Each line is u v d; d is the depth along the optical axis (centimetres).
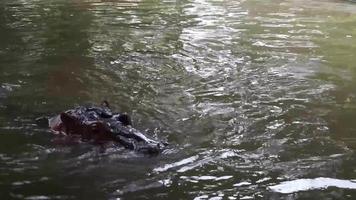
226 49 1144
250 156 627
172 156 619
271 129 714
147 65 1015
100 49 1120
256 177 573
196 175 572
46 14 1487
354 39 1273
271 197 529
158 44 1176
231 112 776
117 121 668
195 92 865
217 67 1011
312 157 630
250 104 812
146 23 1398
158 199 517
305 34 1312
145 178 561
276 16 1549
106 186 541
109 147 631
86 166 586
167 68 998
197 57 1079
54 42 1166
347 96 862
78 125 670
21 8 1579
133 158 607
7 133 673
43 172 569
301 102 827
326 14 1603
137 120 733
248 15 1554
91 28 1319
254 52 1126
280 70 999
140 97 834
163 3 1736
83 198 515
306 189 548
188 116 756
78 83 893
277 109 793
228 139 678
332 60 1082
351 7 1742
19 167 580
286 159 622
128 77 937
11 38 1191
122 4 1686
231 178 569
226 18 1498
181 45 1172
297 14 1588
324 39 1266
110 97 828
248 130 709
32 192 525
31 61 1012
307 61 1067
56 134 673
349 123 744
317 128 722
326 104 821
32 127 695
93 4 1667
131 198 517
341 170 596
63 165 587
